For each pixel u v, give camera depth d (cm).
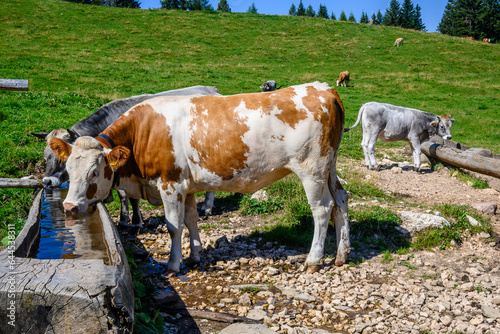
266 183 493
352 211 630
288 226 607
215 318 383
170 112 468
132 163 481
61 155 435
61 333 225
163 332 350
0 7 3597
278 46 3494
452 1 8531
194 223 511
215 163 465
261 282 467
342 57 3228
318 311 401
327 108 462
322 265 508
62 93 1538
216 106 468
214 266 503
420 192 846
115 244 298
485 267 512
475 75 2777
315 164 467
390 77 2675
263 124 455
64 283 225
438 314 400
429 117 1028
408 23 9994
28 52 2452
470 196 825
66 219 428
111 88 1841
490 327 373
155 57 2811
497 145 1353
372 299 426
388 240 578
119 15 3934
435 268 505
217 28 3900
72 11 3838
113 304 226
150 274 478
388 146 1302
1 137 901
